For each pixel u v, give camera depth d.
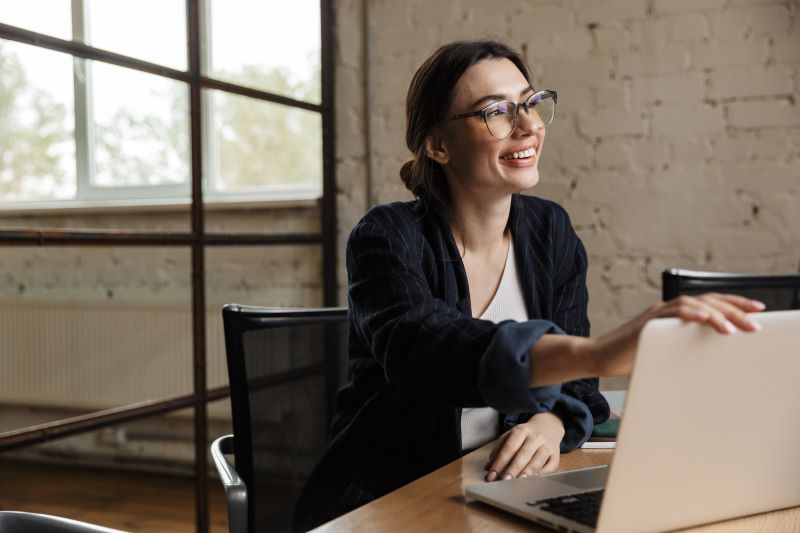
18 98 3.47
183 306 3.11
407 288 1.03
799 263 2.38
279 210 3.03
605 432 1.20
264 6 3.16
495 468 0.98
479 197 1.21
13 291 3.52
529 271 1.29
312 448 1.33
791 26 2.36
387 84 2.83
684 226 2.49
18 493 2.99
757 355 0.70
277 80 3.15
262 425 1.24
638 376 0.64
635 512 0.68
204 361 2.36
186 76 2.28
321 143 2.98
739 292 1.73
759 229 2.42
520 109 1.16
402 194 2.83
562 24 2.59
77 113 3.41
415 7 2.78
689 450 0.69
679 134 2.48
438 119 1.19
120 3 3.30
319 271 2.99
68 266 3.42
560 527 0.72
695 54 2.46
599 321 2.58
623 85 2.54
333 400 1.39
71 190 3.44
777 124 2.39
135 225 3.26
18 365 3.40
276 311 1.31
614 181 2.55
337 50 2.90
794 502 0.79
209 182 3.26
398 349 0.92
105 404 3.27
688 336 0.66
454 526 0.76
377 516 0.79
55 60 3.42
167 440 3.24
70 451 3.41
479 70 1.17
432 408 1.14
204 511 2.34
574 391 1.22
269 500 1.23
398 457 1.17
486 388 0.80
